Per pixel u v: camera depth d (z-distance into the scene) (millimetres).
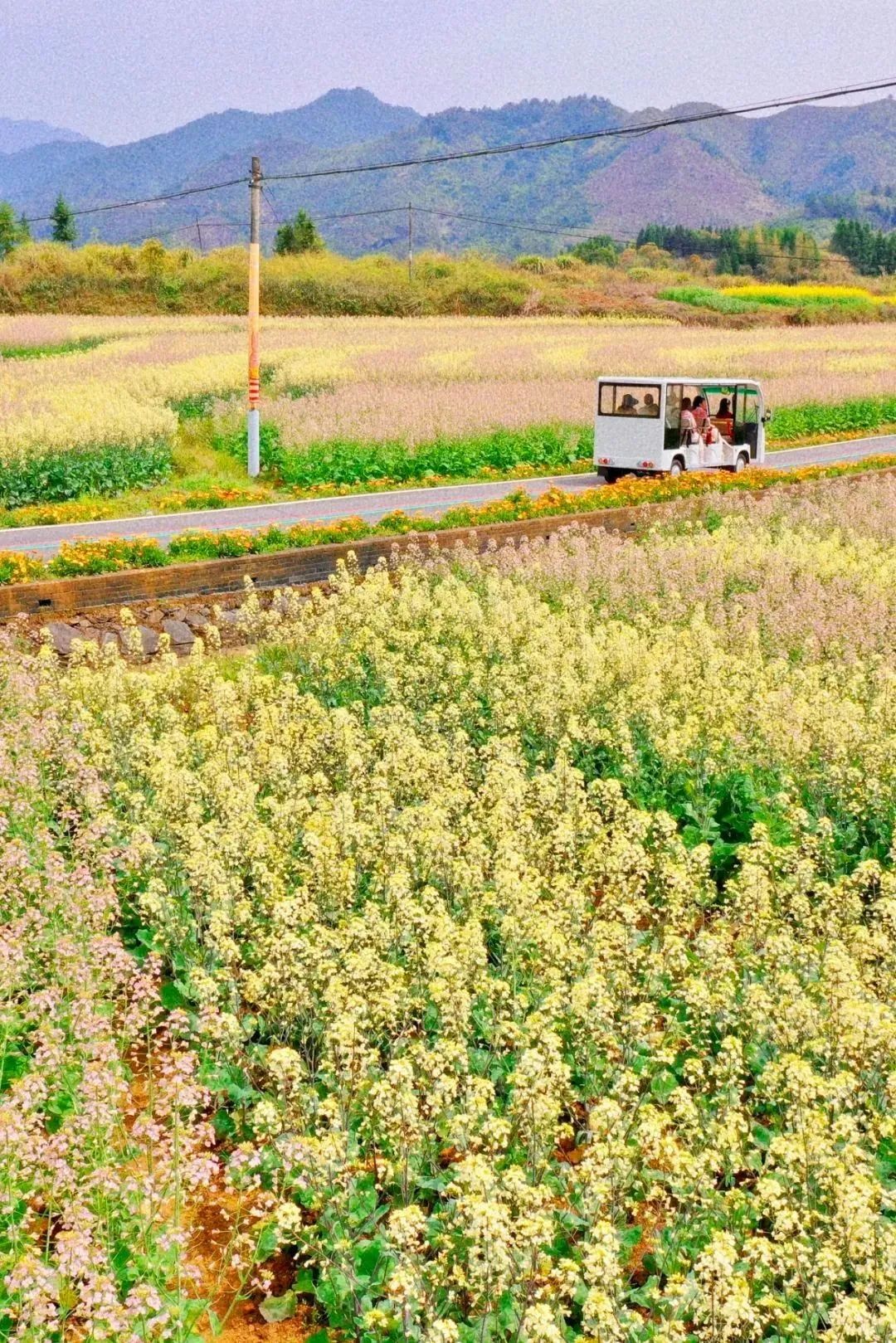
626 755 12336
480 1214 5242
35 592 18109
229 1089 7316
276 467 35031
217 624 19094
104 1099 6488
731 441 37094
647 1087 7711
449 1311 5895
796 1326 5586
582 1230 6527
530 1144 6504
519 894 8531
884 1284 5465
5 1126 5848
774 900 9727
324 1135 6668
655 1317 6020
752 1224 6340
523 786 10977
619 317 108000
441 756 11633
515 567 20781
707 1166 6305
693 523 27641
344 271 109750
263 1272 6078
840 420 51844
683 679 14539
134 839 9312
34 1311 4988
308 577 21297
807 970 8422
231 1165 5984
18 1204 6320
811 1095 6469
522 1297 5574
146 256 102688
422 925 8359
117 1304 4961
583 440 39750
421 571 20703
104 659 15594
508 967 8570
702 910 9961
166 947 8734
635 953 8312
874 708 13227
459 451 36594
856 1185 5637
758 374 57531
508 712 13477
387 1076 6375
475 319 98312
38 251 101188
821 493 30000
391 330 78062
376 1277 6039
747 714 13117
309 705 13750
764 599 18812
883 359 66500
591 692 13727
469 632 16672
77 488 29875
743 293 134875
